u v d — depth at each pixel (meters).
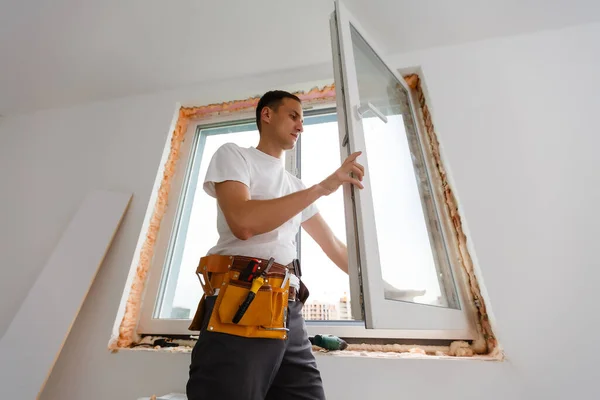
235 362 0.53
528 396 0.83
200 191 1.69
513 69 1.40
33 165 1.75
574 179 1.09
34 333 1.10
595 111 1.20
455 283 1.10
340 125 0.87
